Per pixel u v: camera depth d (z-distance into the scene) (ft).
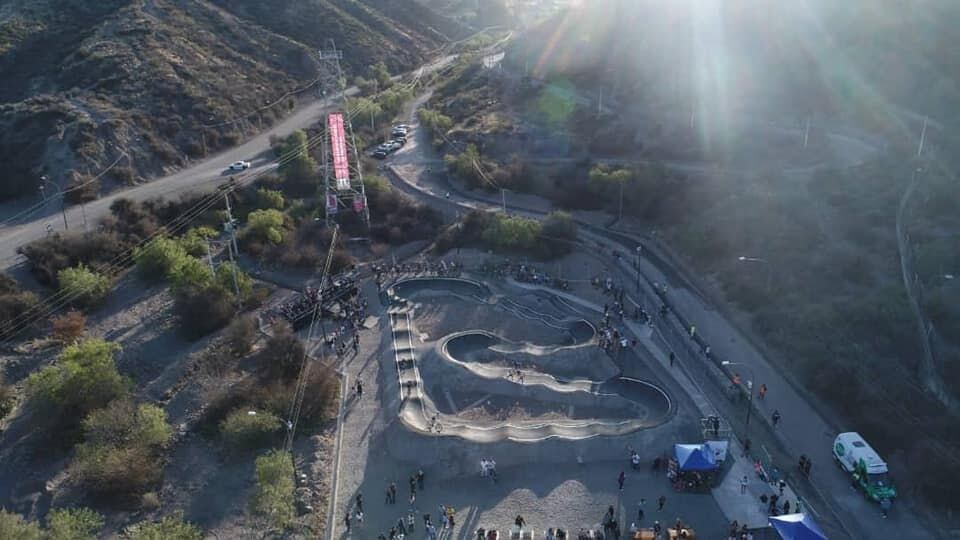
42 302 276.21
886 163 336.70
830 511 181.27
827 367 222.48
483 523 185.37
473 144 416.67
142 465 198.70
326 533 182.39
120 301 286.66
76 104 410.52
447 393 240.53
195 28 522.88
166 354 253.65
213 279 279.90
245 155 426.51
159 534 165.99
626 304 283.79
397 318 281.54
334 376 244.22
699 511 185.26
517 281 307.99
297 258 314.76
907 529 175.22
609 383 237.25
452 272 316.19
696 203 343.26
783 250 287.48
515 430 213.87
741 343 251.80
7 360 247.50
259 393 225.56
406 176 410.52
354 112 469.98
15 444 211.41
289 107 498.69
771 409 218.38
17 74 446.19
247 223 347.15
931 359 218.59
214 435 217.56
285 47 551.59
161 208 351.05
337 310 285.84
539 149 420.36
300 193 383.65
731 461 200.03
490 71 550.36
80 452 200.44
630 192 361.10
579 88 474.49
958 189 296.30
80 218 343.26
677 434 208.13
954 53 385.29
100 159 382.22
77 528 169.68
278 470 186.91
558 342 267.59
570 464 203.72
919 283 248.73
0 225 338.75
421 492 196.85
